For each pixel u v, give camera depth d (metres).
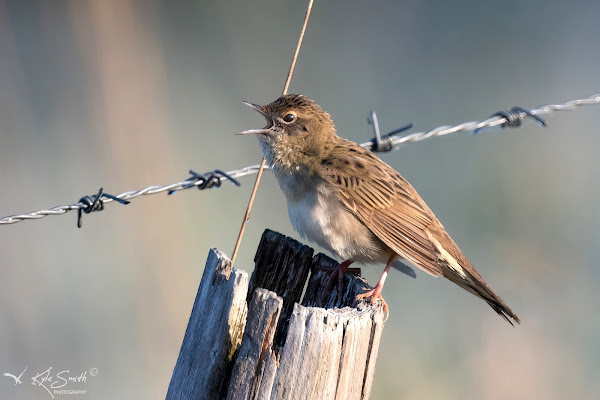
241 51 16.34
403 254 9.05
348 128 15.59
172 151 13.88
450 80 16.83
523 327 12.17
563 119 16.69
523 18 17.81
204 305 6.70
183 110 15.10
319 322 6.25
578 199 14.45
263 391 6.35
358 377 6.57
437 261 9.32
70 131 14.62
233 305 6.52
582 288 12.99
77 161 14.12
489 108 16.44
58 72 15.65
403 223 9.22
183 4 16.14
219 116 15.15
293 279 7.99
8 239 13.05
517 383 11.43
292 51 16.58
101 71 13.50
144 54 13.95
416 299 12.56
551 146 15.61
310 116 9.63
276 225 13.30
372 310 6.66
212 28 16.34
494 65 17.30
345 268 8.05
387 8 17.59
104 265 12.52
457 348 11.84
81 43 13.84
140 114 13.54
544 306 12.59
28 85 15.27
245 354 6.41
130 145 13.27
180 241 12.59
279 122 9.59
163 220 12.75
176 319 11.97
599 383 11.47
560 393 11.38
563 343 12.02
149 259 12.30
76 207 8.49
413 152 15.05
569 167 15.22
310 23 17.14
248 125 15.15
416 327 12.17
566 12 18.05
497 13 17.84
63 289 12.30
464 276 9.45
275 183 13.90
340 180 9.24
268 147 9.70
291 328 6.27
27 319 11.94
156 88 13.92
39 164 14.10
